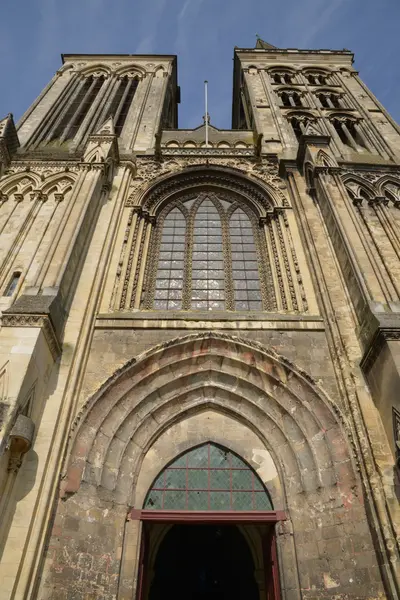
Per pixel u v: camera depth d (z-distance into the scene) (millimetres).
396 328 13289
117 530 12406
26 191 22766
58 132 31125
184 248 22078
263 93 35688
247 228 23156
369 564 11195
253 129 31484
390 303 14695
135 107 33188
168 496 13578
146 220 22594
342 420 13539
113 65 40156
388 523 11227
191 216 23844
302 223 20625
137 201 22812
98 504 12516
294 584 11742
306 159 23031
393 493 11656
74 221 18188
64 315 15617
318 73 39375
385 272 17469
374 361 13641
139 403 14555
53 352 14273
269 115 32375
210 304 19359
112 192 22453
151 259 21172
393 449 12297
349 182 23156
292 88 36281
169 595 22000
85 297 16766
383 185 23266
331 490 12602
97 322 16469
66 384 13953
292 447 13812
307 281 18484
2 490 11000
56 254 16609
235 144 29516
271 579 12680
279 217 22062
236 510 13266
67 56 41062
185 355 15617
